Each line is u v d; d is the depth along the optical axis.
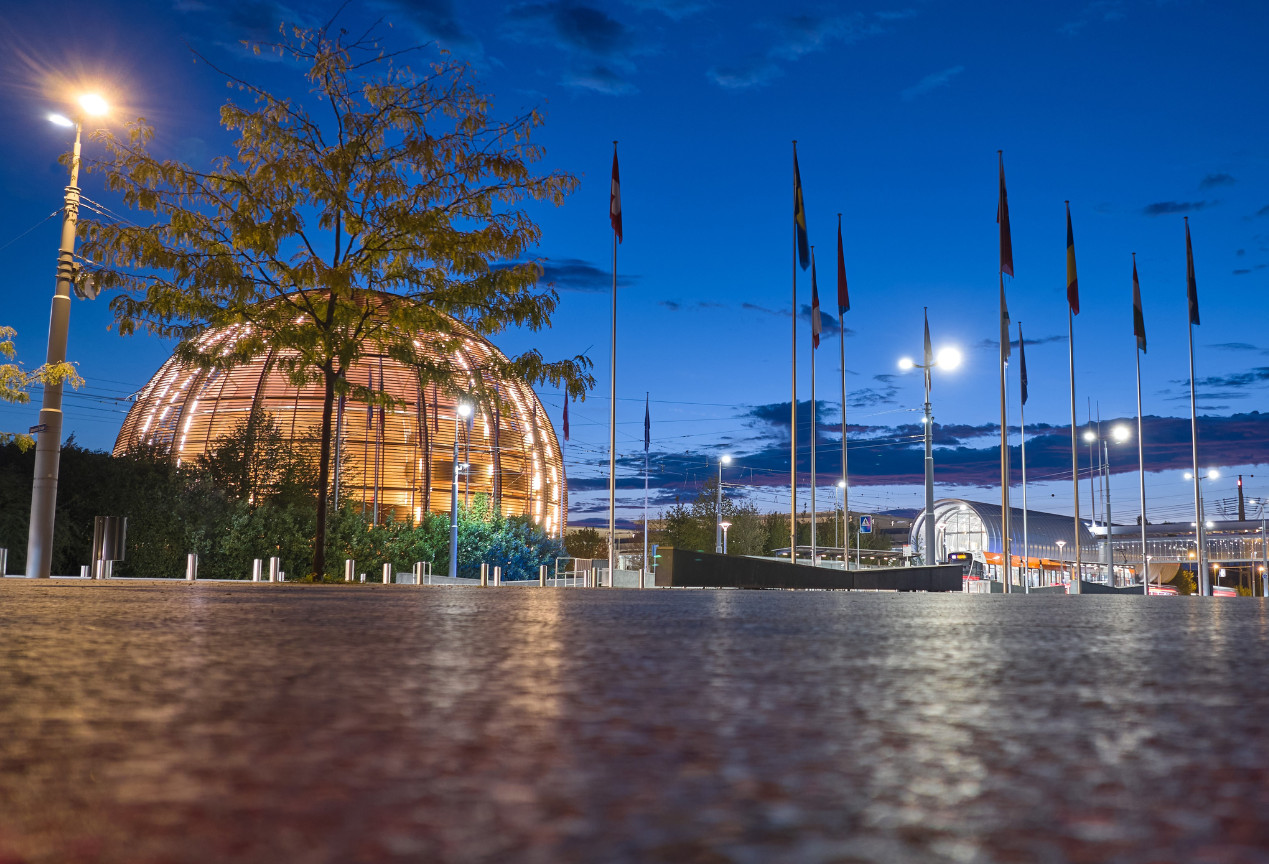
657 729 1.26
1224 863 0.64
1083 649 2.64
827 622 3.99
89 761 1.00
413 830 0.72
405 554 50.62
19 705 1.44
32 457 32.91
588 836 0.70
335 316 18.12
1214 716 1.42
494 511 63.09
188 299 16.88
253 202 17.41
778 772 0.97
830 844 0.69
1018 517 101.75
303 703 1.49
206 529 37.34
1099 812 0.80
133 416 77.25
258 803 0.81
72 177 20.41
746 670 2.04
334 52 17.61
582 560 61.91
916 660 2.29
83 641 2.68
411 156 17.81
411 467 74.94
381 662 2.16
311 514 43.31
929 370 45.38
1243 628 3.82
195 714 1.36
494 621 3.84
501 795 0.85
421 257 17.97
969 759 1.05
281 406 74.12
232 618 3.94
